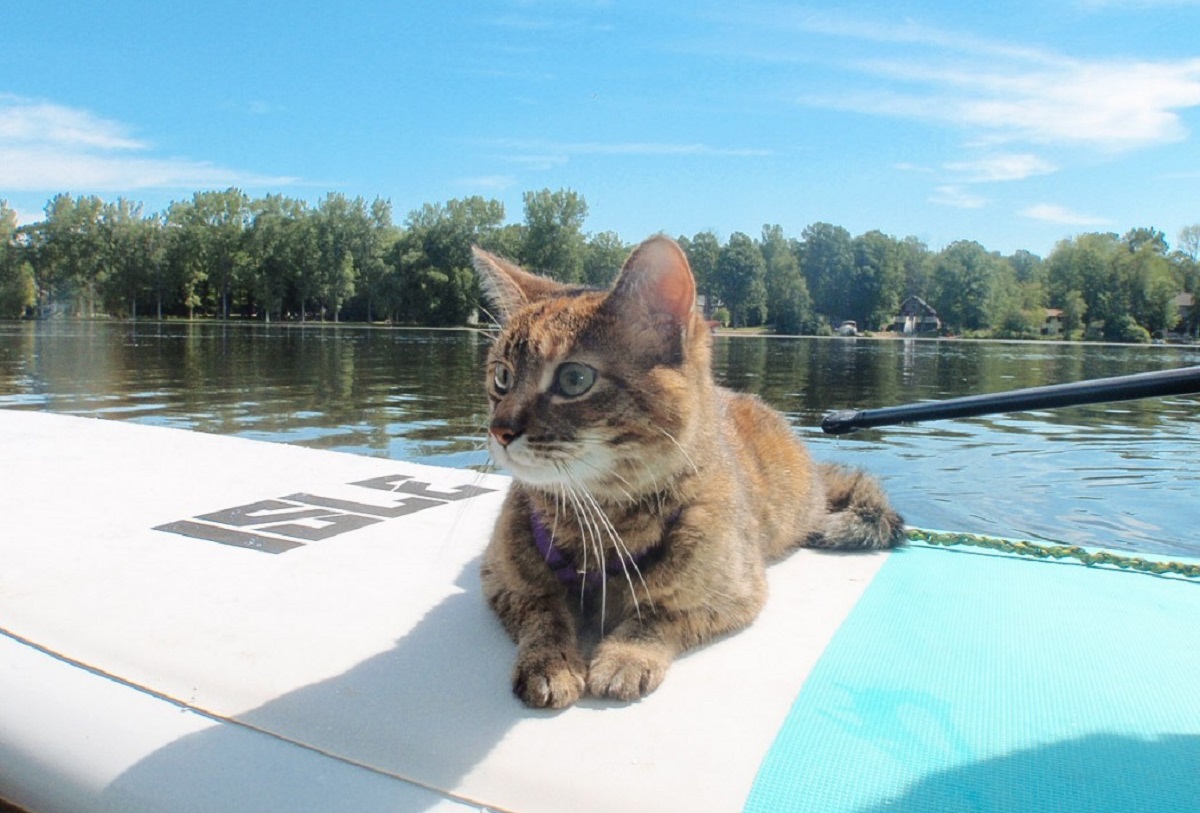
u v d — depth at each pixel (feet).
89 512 2.52
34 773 1.40
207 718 1.45
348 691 1.55
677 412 1.84
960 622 1.91
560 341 1.80
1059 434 8.85
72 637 1.71
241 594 1.96
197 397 11.99
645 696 1.57
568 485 1.78
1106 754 1.39
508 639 1.78
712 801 1.27
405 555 2.26
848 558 2.41
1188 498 6.02
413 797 1.27
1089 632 1.86
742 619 1.87
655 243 1.83
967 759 1.38
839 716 1.50
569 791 1.28
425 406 11.14
